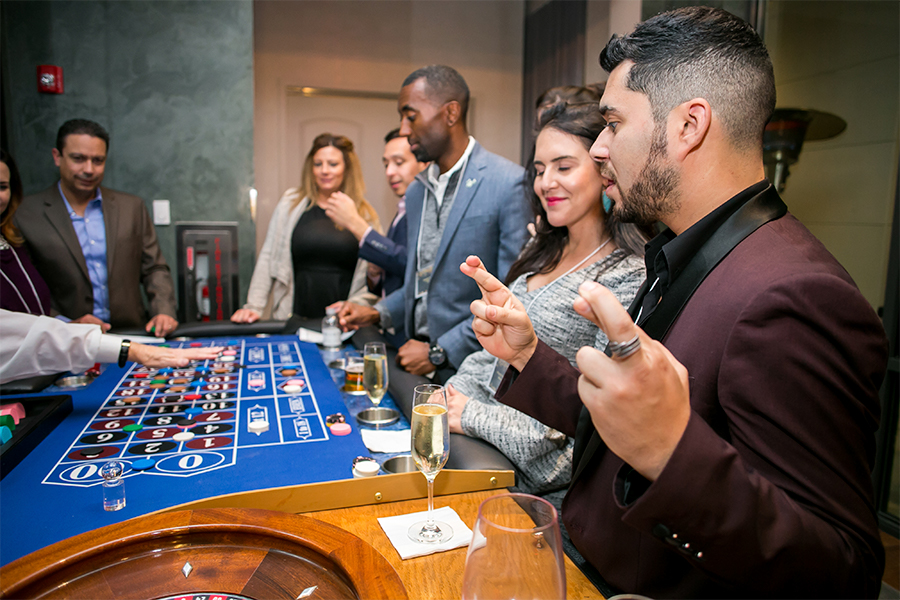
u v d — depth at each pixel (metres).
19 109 3.46
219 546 0.84
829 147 3.02
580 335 1.47
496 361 1.68
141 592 0.75
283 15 4.89
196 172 3.72
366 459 1.26
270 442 1.38
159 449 1.33
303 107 5.08
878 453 2.75
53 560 0.76
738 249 0.76
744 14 3.25
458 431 1.46
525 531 0.58
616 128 0.82
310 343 2.55
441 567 0.87
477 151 2.33
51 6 3.45
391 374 1.94
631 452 0.60
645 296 0.94
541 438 1.36
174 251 3.72
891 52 2.74
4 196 2.16
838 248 3.01
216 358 2.23
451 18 5.27
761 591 0.61
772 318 0.65
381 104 5.25
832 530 0.60
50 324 1.63
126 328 2.75
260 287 3.73
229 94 3.72
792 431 0.62
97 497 1.09
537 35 5.16
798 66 3.14
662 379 0.57
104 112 3.57
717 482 0.57
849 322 0.63
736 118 0.76
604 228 1.57
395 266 2.65
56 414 1.48
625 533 0.83
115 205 3.10
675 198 0.81
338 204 2.66
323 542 0.81
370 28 5.08
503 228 2.21
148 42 3.60
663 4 3.39
